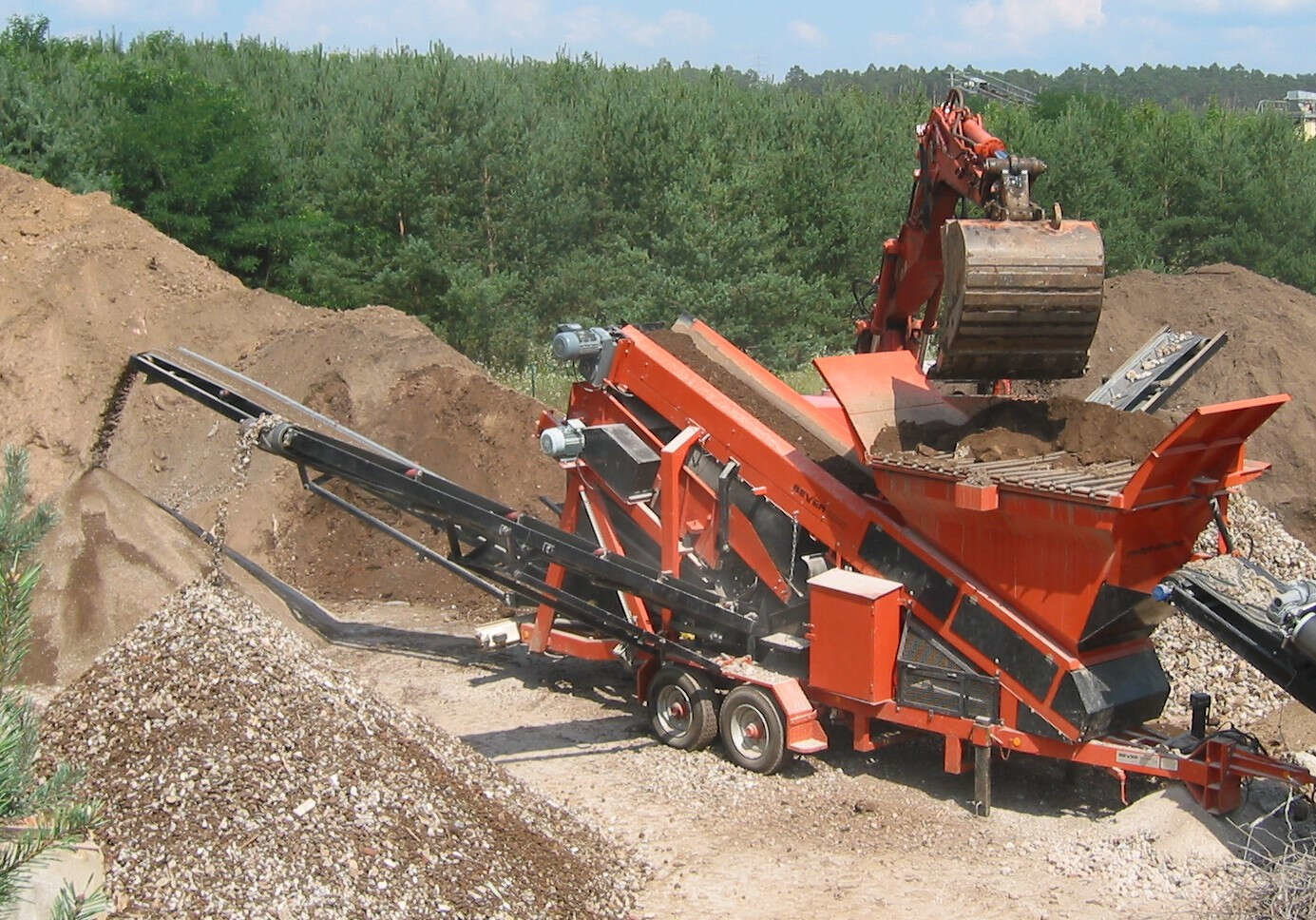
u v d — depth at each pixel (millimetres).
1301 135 29891
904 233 9695
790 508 8625
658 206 23625
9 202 15891
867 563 8258
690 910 6543
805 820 7715
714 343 10539
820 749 8188
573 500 9828
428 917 5613
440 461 13414
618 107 24594
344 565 12695
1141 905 6602
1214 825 7070
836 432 9523
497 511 8617
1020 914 6555
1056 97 40469
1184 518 7152
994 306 7316
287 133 29688
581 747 8906
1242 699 9133
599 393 9688
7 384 13820
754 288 22078
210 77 34312
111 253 15695
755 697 8375
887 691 8023
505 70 36750
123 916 5258
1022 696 7508
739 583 9016
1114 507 6734
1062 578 7250
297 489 13031
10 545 3641
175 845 5586
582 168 24469
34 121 23016
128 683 6496
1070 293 7355
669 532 8984
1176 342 9383
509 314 22609
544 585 8898
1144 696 7570
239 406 9711
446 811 6332
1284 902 6148
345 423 13773
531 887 6160
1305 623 6566
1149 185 28938
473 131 23219
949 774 8430
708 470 9039
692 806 7926
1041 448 7809
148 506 10133
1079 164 27078
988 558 7617
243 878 5488
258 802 5828
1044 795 8062
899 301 9914
